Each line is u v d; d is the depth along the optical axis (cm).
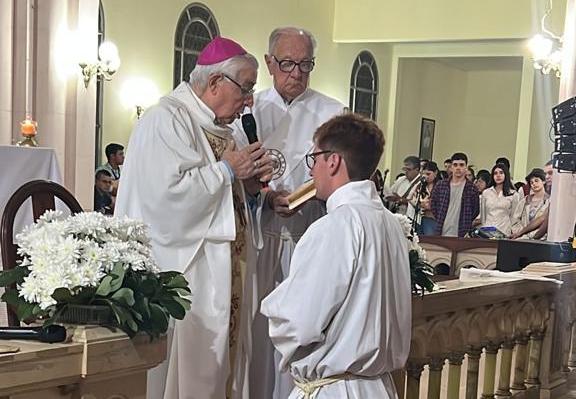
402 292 238
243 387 321
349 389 225
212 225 298
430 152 1780
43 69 852
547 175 952
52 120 860
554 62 1117
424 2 1374
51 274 203
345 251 219
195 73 311
